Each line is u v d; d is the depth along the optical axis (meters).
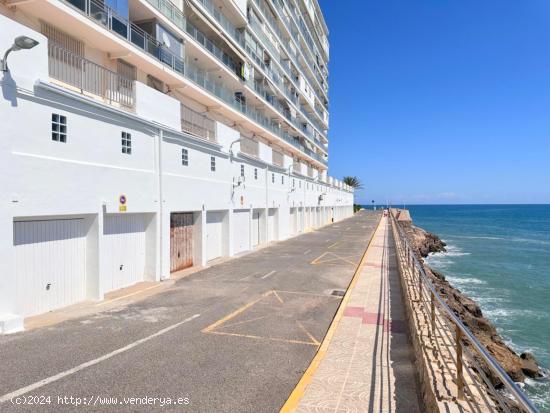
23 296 9.55
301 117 49.41
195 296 12.52
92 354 7.46
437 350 6.07
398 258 18.62
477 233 73.94
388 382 6.30
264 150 28.44
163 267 14.93
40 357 7.24
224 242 21.75
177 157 16.08
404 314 10.35
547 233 73.31
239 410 5.50
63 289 10.76
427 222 113.06
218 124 20.33
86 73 13.91
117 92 14.62
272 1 35.34
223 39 25.05
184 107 18.12
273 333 8.97
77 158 10.69
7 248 8.67
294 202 37.53
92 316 10.05
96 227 11.47
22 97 9.04
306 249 25.52
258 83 33.44
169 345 8.06
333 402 5.63
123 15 15.04
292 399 5.74
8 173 8.69
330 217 59.88
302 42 48.62
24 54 9.05
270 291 13.34
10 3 11.50
